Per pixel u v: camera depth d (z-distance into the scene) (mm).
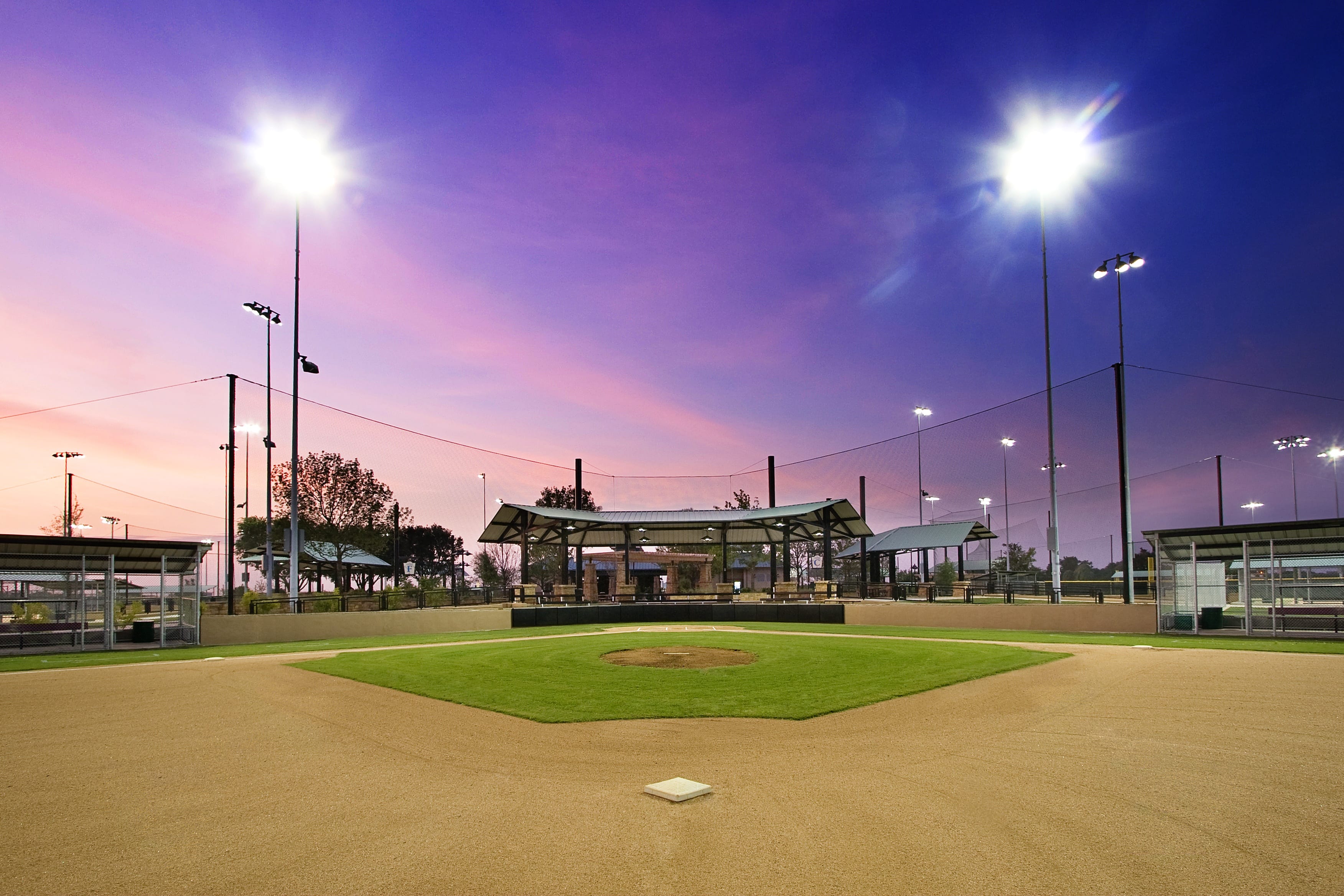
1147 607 21844
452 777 7277
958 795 6426
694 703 10992
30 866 5141
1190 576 21578
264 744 8695
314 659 17000
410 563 62156
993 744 8266
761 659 16094
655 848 5309
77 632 22500
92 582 21844
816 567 67938
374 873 4922
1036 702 10609
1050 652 16375
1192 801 6195
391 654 17984
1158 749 7887
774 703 10945
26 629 27547
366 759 7992
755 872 4859
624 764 7691
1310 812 5898
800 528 39312
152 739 9016
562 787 6898
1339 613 27766
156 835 5730
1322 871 4797
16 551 19672
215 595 46781
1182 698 10641
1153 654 15766
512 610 28391
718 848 5293
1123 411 25875
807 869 4898
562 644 20250
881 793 6516
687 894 4539
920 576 55438
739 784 6910
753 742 8602
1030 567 57156
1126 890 4543
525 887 4680
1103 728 8922
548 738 8961
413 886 4719
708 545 42750
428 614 26641
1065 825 5668
